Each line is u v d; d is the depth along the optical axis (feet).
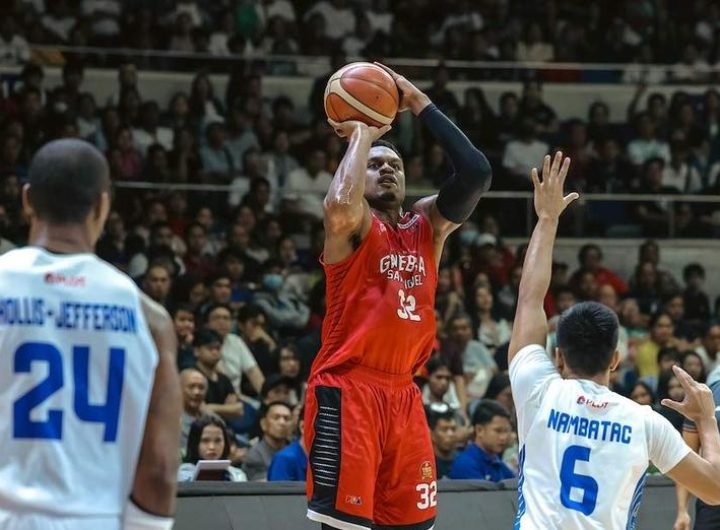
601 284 57.16
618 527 16.11
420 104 21.24
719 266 63.77
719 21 76.59
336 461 20.11
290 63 68.44
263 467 32.71
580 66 71.56
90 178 12.38
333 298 20.74
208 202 57.21
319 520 20.22
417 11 74.18
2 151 55.98
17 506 11.25
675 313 54.29
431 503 21.03
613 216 63.62
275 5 71.26
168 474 11.90
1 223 50.19
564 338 17.01
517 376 17.04
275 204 58.49
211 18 69.87
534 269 17.66
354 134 20.30
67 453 11.51
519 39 73.61
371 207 21.38
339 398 20.34
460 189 21.03
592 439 16.30
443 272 51.83
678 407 16.74
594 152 66.74
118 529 11.68
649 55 73.97
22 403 11.50
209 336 39.29
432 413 34.99
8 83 62.64
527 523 16.33
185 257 52.47
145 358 12.06
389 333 20.42
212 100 63.41
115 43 66.85
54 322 11.81
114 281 12.24
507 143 64.64
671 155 67.21
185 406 34.14
